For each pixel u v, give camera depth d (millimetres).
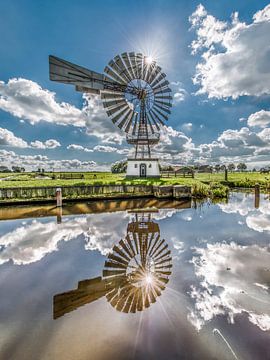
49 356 2971
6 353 3035
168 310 3924
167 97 29812
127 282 4988
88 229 9516
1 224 10383
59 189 14828
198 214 12656
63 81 21516
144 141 30031
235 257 6359
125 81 26688
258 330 3385
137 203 16484
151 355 2943
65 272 5523
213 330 3389
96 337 3293
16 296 4434
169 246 7375
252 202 17312
